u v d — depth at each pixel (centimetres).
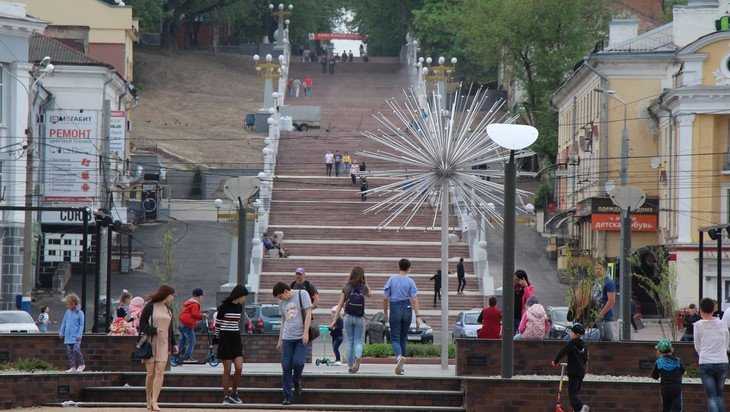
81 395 5456
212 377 5488
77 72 13575
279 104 16625
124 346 5975
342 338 7006
